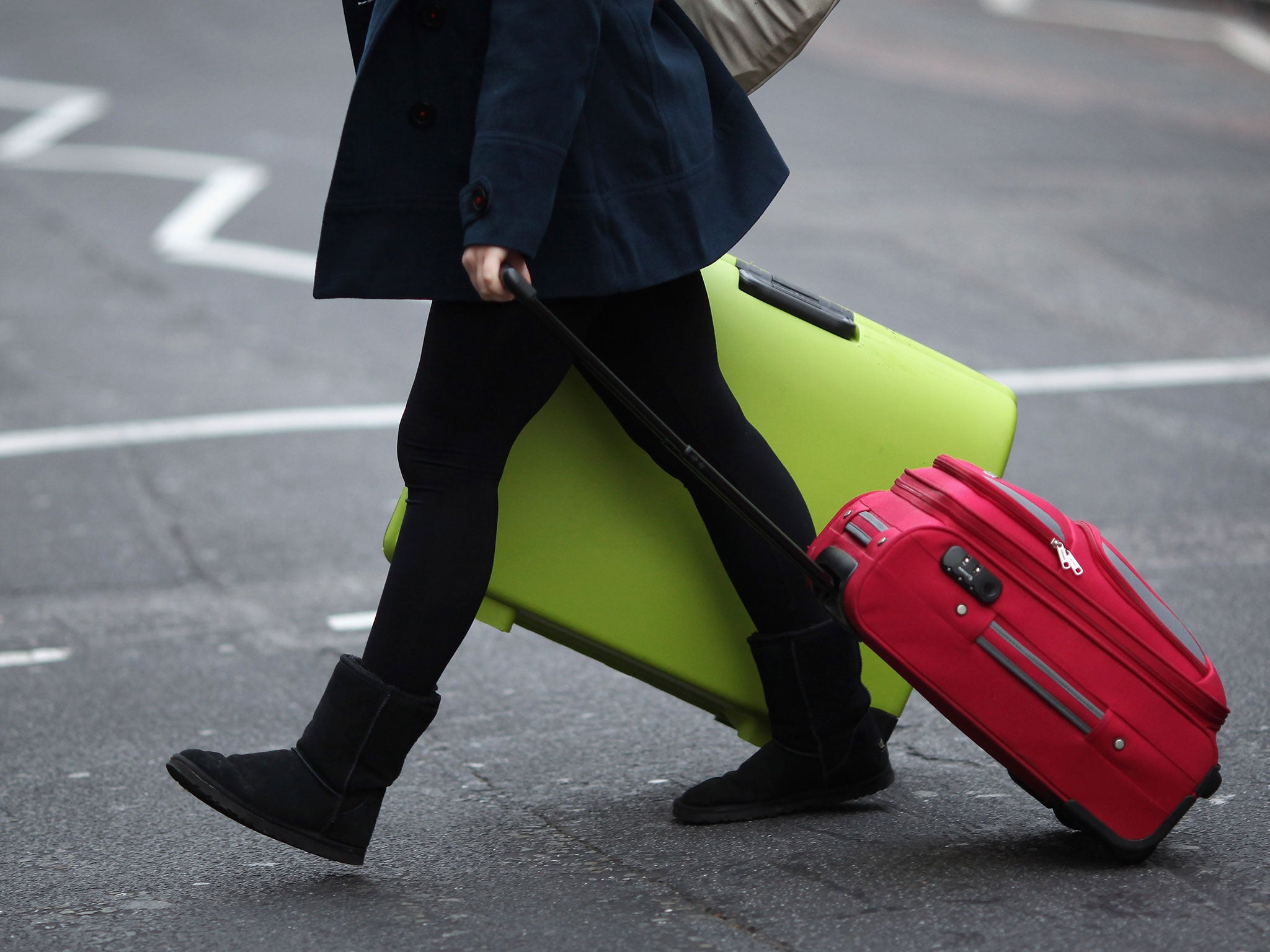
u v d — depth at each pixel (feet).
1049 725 18.25
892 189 80.12
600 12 16.71
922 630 17.94
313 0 145.48
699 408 19.20
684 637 20.81
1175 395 49.47
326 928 17.69
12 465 43.70
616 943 17.02
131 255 69.67
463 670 28.89
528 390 18.12
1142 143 93.15
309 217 76.43
